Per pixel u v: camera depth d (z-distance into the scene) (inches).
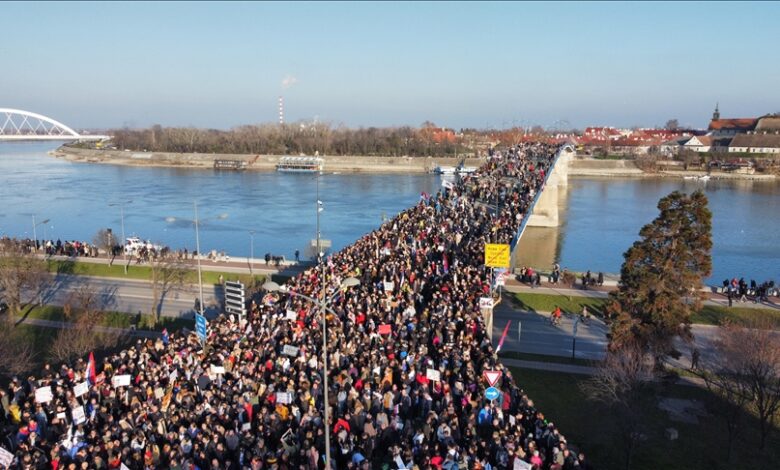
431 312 1448.1
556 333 1971.0
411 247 2102.6
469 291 1587.1
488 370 1114.1
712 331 1963.6
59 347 1776.6
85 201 5452.8
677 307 1471.5
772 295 2335.1
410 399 1088.2
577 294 2343.8
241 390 1114.7
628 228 4392.2
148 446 963.3
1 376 1584.6
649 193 6245.1
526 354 1784.0
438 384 1103.0
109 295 2482.8
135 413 1057.5
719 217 4842.5
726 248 3814.0
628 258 1512.1
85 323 1925.4
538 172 3563.0
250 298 2284.7
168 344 1421.0
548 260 3454.7
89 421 1072.2
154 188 6387.8
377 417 1017.5
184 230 4239.7
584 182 7170.3
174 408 1087.6
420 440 941.2
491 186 3095.5
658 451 1258.6
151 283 2640.3
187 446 960.3
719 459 1234.0
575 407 1455.5
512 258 2915.8
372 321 1371.8
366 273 1792.6
